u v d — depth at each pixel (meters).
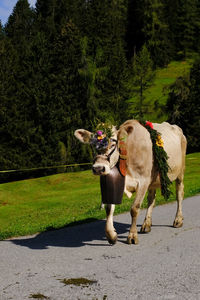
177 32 106.69
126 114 52.16
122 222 9.45
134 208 7.10
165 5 108.88
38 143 42.47
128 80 55.38
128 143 7.05
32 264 5.96
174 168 8.35
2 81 43.62
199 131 54.03
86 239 7.73
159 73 88.00
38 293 4.73
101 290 4.77
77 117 45.41
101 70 52.06
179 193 8.77
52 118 43.53
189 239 7.27
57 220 10.67
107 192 6.79
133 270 5.51
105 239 7.65
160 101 64.81
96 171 6.40
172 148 8.25
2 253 6.77
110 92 52.28
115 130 6.89
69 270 5.58
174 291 4.70
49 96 44.78
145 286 4.88
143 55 62.06
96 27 68.19
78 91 47.75
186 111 55.00
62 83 47.25
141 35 99.25
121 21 100.31
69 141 43.84
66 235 8.26
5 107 42.34
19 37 72.69
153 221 9.33
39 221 11.36
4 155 41.25
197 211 10.62
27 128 42.41
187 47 105.50
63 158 43.06
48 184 23.88
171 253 6.35
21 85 45.38
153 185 7.94
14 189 22.42
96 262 5.96
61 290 4.80
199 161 30.34
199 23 106.00
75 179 24.97
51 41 53.22
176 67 94.31
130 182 7.18
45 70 47.00
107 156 6.54
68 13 84.62
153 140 7.46
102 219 10.15
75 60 49.12
